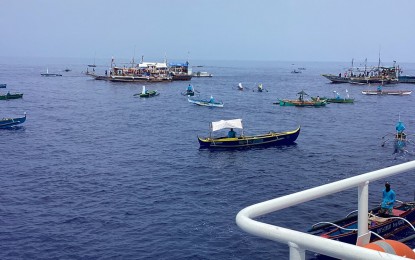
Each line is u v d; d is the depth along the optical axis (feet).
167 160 155.84
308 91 471.62
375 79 550.77
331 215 95.81
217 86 535.19
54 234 87.15
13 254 78.07
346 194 109.19
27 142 187.83
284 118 268.00
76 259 76.33
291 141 185.16
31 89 478.59
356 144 184.65
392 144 183.83
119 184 124.16
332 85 568.00
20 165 146.72
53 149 174.29
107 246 81.51
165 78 560.61
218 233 87.20
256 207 14.16
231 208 103.50
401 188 115.44
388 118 268.00
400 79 572.10
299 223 91.35
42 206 104.53
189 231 88.48
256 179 130.00
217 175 134.82
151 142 190.80
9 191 116.67
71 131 218.38
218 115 280.92
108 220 94.99
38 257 77.00
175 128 229.86
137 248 80.64
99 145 183.73
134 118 267.18
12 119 225.56
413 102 361.92
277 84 592.60
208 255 77.20
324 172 138.41
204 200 109.60
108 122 250.37
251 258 75.82
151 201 108.47
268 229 12.72
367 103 352.69
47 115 277.23
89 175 134.21
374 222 71.26
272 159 157.07
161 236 86.02
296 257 12.28
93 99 378.53
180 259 75.87
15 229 89.56
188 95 416.05
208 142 174.09
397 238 70.79
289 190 119.24
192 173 137.28
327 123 247.91
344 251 11.32
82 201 108.47
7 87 501.15
